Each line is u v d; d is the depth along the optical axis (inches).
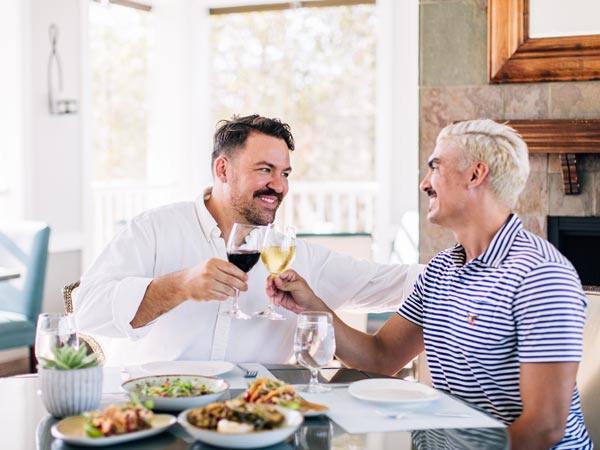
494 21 133.4
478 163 66.4
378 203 220.4
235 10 236.8
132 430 49.1
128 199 231.6
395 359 75.2
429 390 60.5
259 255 69.4
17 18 191.6
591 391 72.3
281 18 235.1
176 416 54.4
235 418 48.9
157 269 80.0
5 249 164.1
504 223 66.7
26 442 50.0
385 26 216.5
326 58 232.2
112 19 228.7
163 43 240.4
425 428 52.5
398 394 59.7
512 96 135.0
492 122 68.1
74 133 208.7
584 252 138.0
